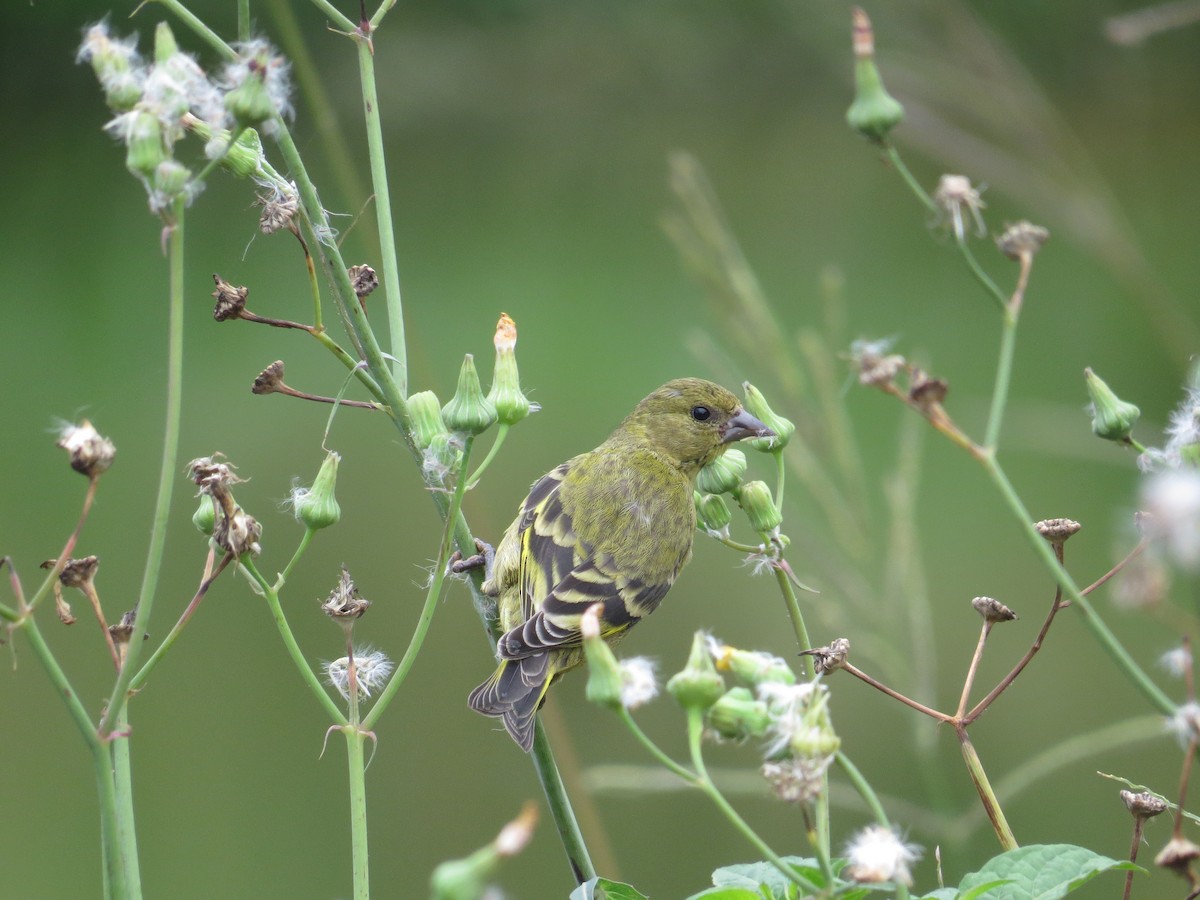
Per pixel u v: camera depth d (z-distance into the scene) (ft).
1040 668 46.50
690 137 92.63
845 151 92.38
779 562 15.26
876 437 62.69
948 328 73.31
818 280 79.77
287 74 15.31
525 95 89.86
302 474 58.85
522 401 15.24
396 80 86.33
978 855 37.19
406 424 15.62
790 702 11.23
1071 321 73.56
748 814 38.42
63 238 77.25
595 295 76.07
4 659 46.01
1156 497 10.43
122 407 63.36
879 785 39.73
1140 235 81.20
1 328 69.46
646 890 37.65
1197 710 10.50
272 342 67.62
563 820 16.56
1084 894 34.71
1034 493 58.85
